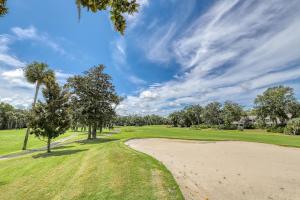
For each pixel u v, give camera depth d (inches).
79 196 305.6
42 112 905.5
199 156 632.4
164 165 459.5
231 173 430.0
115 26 152.8
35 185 400.5
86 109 1451.8
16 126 4416.8
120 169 412.2
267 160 601.6
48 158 692.7
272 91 3297.2
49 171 494.6
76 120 1444.4
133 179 346.3
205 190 322.0
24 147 1205.7
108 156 546.0
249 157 645.9
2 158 868.6
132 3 149.6
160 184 321.1
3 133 2618.1
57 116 917.2
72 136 2085.4
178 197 275.1
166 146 874.1
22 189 389.1
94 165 471.8
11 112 4296.3
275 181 384.2
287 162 578.2
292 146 974.4
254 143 1090.1
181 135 1633.9
